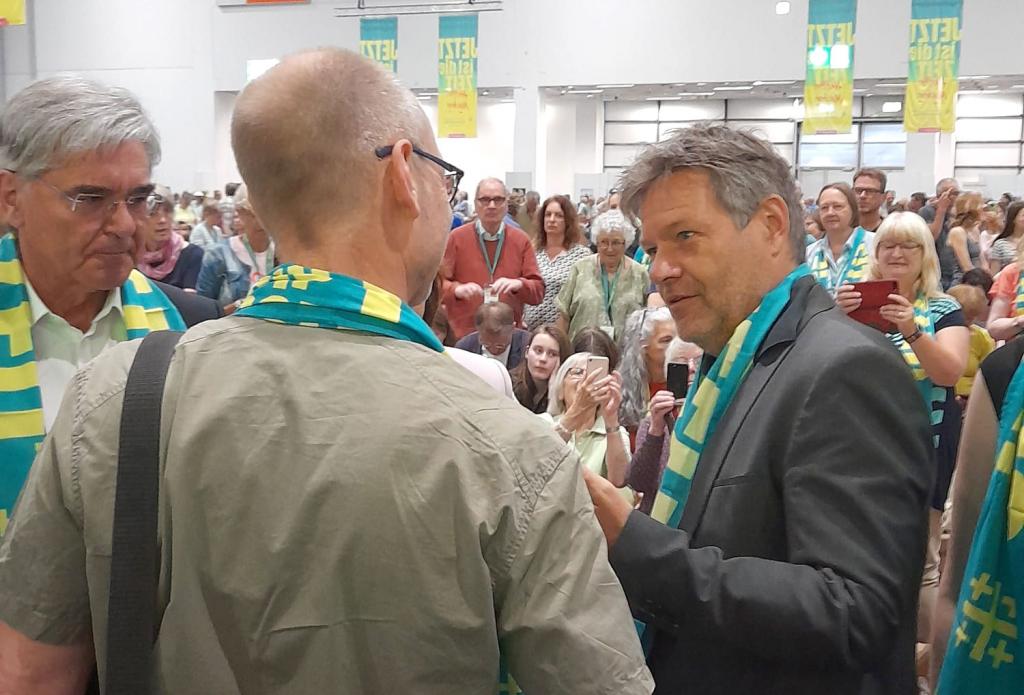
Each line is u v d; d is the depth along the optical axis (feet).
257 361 2.64
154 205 4.57
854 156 61.67
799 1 49.85
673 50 52.06
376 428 2.54
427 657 2.52
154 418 2.60
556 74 53.88
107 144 4.19
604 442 8.70
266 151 2.73
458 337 14.80
